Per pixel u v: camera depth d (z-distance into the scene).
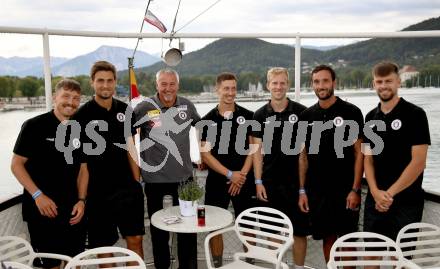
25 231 3.33
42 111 3.65
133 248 3.52
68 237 3.17
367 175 3.21
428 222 3.33
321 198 3.44
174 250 4.18
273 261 3.04
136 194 3.49
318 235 3.49
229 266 3.07
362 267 3.67
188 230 3.05
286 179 3.61
